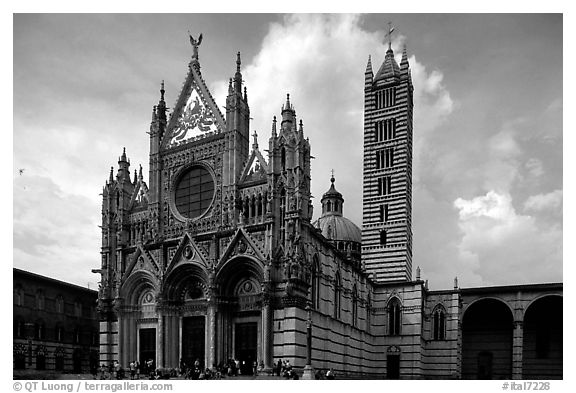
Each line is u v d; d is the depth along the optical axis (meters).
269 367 60.22
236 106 70.50
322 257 70.50
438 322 97.06
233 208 67.62
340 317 76.38
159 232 73.62
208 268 66.06
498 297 96.25
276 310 61.47
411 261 106.19
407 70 108.50
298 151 63.59
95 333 94.31
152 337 71.31
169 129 76.62
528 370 99.62
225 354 64.69
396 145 106.12
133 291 73.06
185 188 74.12
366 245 104.19
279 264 62.66
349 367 79.12
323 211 124.62
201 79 75.19
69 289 89.75
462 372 104.75
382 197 105.25
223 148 70.56
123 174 78.12
